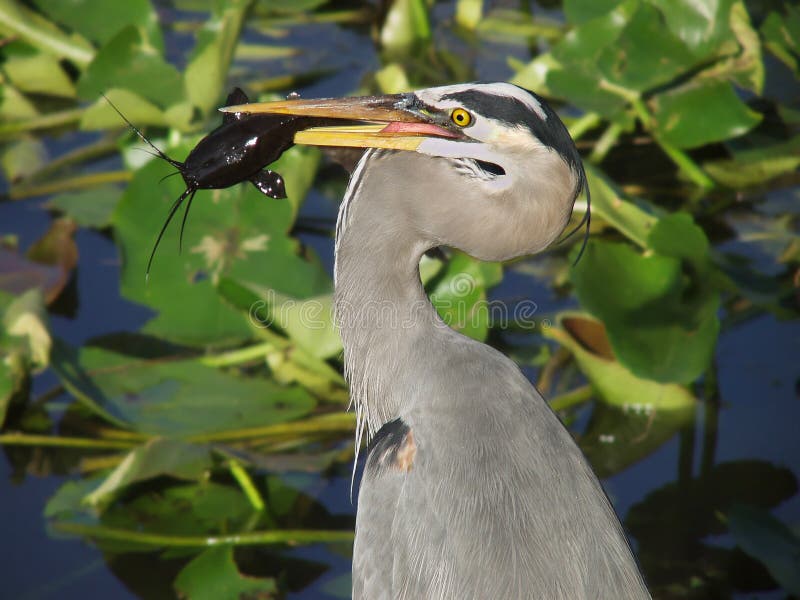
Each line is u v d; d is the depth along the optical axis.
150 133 9.91
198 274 8.74
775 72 10.47
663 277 8.08
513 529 4.48
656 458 7.66
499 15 12.73
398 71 10.40
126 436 7.65
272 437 7.58
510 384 4.78
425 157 4.83
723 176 10.27
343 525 7.04
